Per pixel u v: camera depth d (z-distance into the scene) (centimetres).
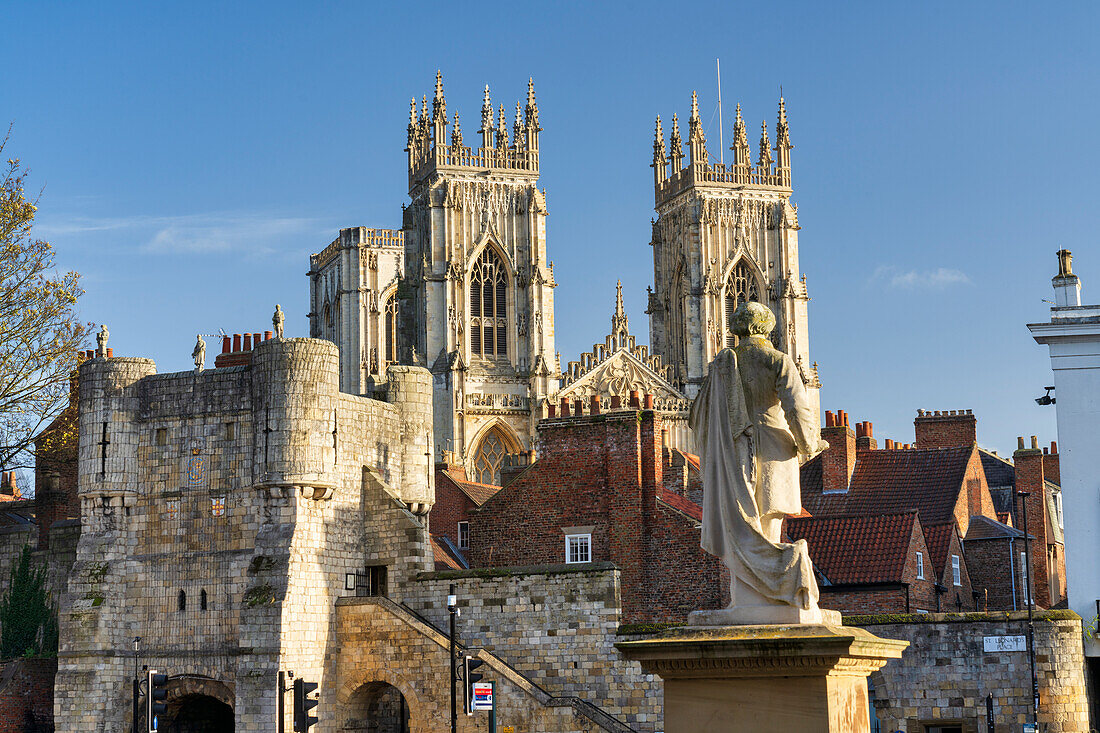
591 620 7181
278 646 7294
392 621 7456
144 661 7781
